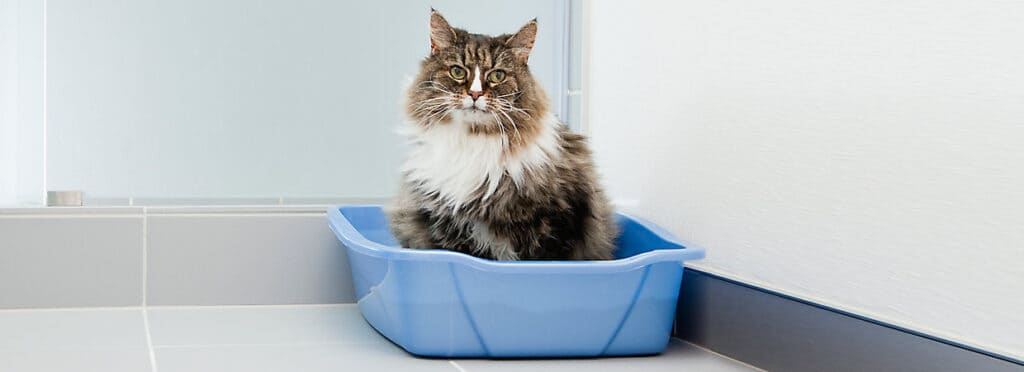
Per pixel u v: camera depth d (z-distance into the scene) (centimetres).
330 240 189
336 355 140
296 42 181
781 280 128
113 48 172
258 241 186
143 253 181
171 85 175
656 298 139
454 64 143
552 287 134
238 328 163
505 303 134
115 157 175
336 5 182
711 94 145
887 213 108
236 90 179
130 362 133
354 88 185
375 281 149
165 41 174
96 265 179
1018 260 90
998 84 92
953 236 98
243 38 178
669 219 160
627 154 177
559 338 137
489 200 139
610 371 131
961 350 97
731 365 136
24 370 126
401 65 187
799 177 124
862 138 112
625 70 177
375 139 187
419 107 147
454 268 133
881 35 108
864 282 112
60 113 171
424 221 145
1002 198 92
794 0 124
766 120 131
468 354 137
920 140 102
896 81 106
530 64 192
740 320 138
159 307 182
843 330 115
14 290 176
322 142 184
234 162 181
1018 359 90
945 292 99
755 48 133
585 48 193
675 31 157
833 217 117
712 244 146
